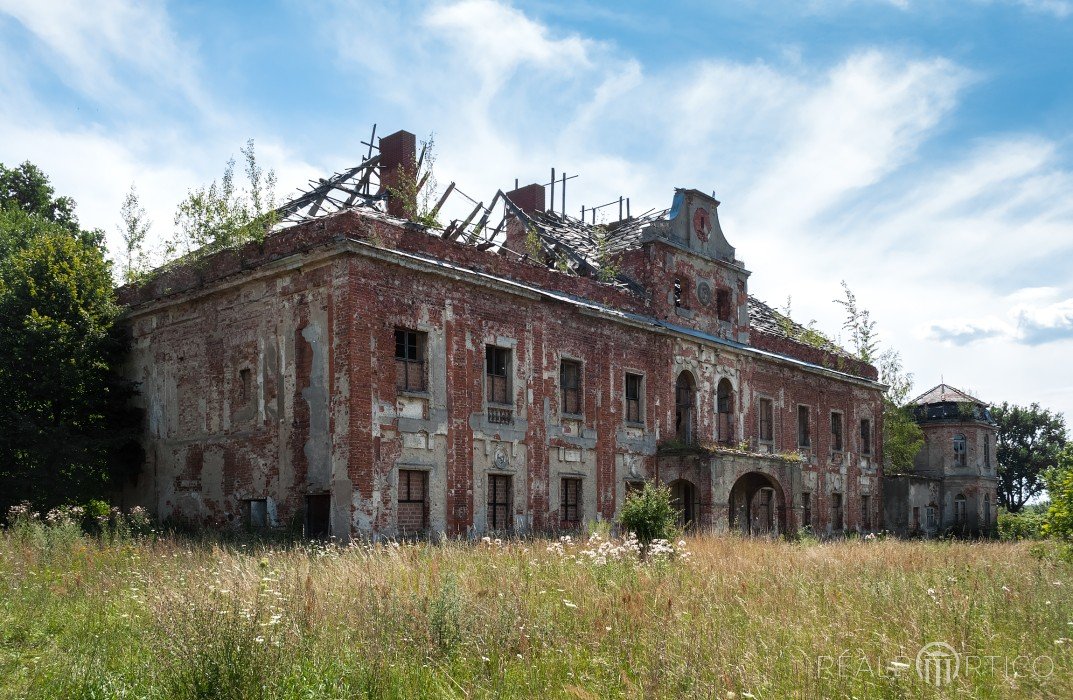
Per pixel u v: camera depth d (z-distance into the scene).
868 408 44.38
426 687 7.61
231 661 7.14
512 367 24.98
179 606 8.18
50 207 36.78
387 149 30.97
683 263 32.84
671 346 31.23
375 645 8.23
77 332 25.73
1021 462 70.19
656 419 30.22
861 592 12.58
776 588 12.51
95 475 25.39
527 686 7.75
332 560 14.22
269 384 22.72
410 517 21.78
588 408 27.53
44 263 25.94
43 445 24.12
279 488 22.08
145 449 26.36
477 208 32.28
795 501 33.19
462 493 22.97
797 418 38.44
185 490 24.81
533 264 26.45
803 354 39.69
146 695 7.28
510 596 10.48
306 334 21.84
